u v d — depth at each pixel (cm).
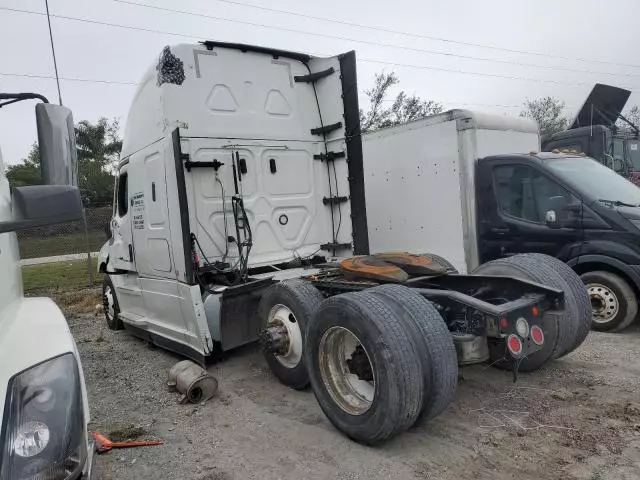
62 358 205
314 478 323
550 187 648
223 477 332
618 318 595
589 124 1203
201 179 561
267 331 467
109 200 3356
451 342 346
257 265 591
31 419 181
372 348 332
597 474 307
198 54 564
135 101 610
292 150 634
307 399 457
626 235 583
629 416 379
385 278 434
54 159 206
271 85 620
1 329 218
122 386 525
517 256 487
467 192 718
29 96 257
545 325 437
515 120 788
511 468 320
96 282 1319
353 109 627
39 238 1912
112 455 371
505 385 451
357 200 638
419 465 330
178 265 527
